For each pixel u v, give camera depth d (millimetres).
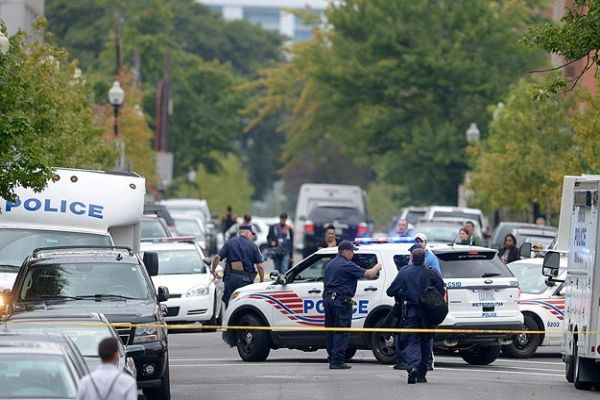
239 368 73250
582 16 67312
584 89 114812
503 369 74125
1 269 72062
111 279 61594
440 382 66250
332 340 72188
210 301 94812
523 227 125938
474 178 154250
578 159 114438
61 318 51594
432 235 129125
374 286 73812
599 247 62250
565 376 70625
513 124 148750
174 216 148375
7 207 73562
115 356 37406
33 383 38438
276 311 76312
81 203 74188
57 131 87875
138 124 186625
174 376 69062
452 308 72312
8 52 72125
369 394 61094
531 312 81000
